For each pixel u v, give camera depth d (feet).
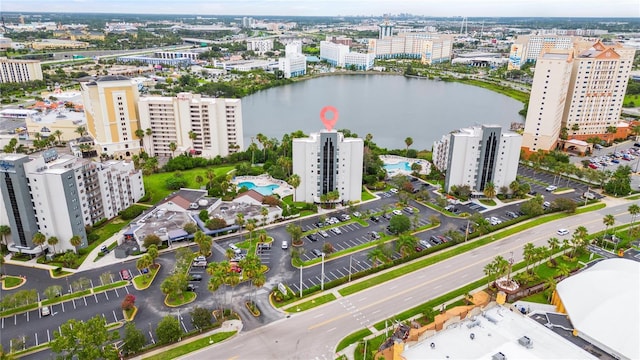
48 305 444.55
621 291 391.24
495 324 372.38
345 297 461.78
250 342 396.16
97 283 483.10
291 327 416.05
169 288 435.94
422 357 329.72
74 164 573.74
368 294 467.11
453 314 379.35
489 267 463.01
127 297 433.48
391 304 450.30
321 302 452.76
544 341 353.10
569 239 584.81
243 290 473.26
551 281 444.14
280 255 542.98
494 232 605.73
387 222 635.66
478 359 327.88
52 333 405.39
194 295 463.83
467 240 584.81
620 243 570.05
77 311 436.76
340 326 417.69
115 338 379.76
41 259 527.40
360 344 388.57
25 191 515.50
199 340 397.80
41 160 529.04
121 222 629.10
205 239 517.55
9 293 463.83
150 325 416.46
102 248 549.13
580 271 472.85
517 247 567.59
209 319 406.62
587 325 370.12
